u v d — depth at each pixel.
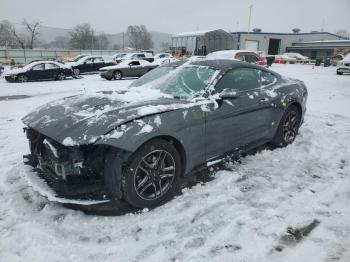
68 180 3.00
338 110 8.18
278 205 3.34
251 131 4.27
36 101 9.98
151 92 3.96
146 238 2.81
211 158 3.80
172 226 2.98
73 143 2.84
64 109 3.46
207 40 40.94
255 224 3.01
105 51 52.47
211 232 2.90
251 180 3.87
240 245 2.73
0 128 6.36
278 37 52.69
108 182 3.04
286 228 2.96
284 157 4.61
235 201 3.40
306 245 2.73
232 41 41.69
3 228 2.91
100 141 2.84
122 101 3.53
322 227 2.97
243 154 4.68
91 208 3.25
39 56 44.38
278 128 4.82
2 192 3.54
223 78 3.97
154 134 3.06
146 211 3.21
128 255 2.61
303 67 30.45
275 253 2.64
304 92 5.30
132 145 2.89
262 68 4.72
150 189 3.26
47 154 3.26
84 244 2.72
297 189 3.68
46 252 2.62
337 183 3.84
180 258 2.58
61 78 18.53
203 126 3.55
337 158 4.63
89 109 3.35
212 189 3.63
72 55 42.56
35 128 3.24
